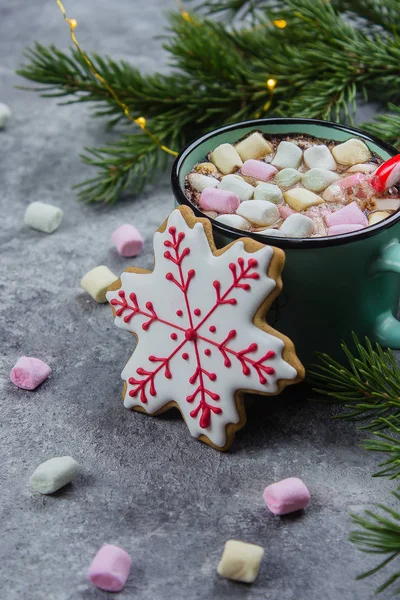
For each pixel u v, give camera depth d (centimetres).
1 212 57
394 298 45
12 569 40
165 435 45
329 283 43
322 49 55
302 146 48
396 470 43
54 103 65
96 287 51
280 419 45
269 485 43
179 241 43
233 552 40
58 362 48
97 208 57
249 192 45
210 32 59
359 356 45
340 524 42
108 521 42
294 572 40
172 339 44
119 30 71
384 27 59
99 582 40
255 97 56
